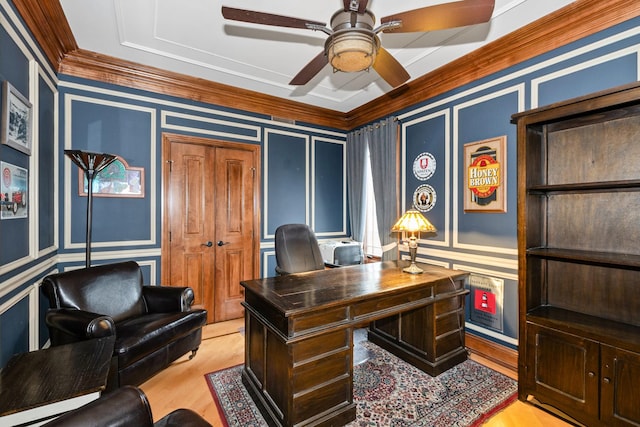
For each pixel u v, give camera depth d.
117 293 2.42
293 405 1.62
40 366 1.46
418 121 3.29
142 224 3.03
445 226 2.99
